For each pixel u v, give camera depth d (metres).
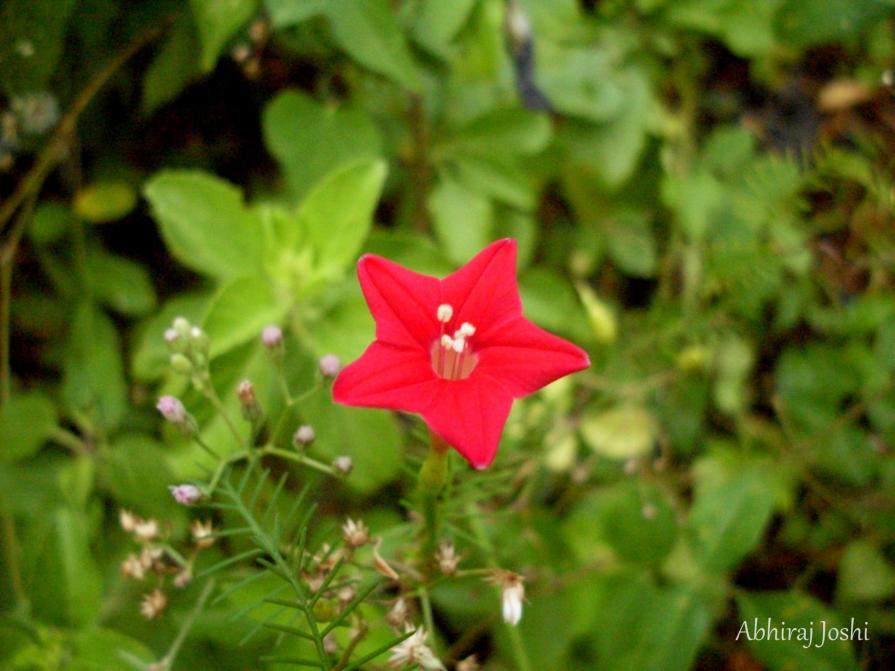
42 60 0.14
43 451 0.14
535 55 0.15
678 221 0.16
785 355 0.15
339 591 0.10
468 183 0.15
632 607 0.12
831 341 0.15
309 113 0.14
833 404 0.14
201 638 0.12
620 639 0.12
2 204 0.15
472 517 0.12
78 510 0.13
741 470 0.14
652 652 0.12
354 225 0.13
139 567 0.10
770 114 0.17
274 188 0.16
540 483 0.14
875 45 0.16
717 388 0.15
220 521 0.13
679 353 0.15
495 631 0.12
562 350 0.09
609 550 0.13
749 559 0.15
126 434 0.14
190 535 0.13
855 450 0.14
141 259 0.16
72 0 0.13
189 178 0.13
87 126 0.15
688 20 0.16
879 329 0.15
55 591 0.11
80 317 0.14
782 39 0.15
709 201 0.15
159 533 0.11
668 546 0.12
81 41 0.14
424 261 0.13
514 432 0.14
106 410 0.14
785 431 0.15
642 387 0.15
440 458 0.09
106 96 0.15
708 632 0.14
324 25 0.14
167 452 0.13
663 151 0.16
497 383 0.09
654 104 0.16
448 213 0.14
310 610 0.09
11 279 0.15
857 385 0.15
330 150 0.14
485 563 0.12
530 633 0.13
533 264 0.16
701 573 0.12
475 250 0.14
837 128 0.16
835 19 0.15
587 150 0.15
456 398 0.08
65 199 0.15
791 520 0.14
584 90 0.15
